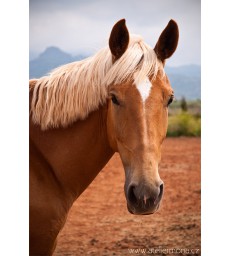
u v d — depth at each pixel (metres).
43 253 2.29
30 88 2.35
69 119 2.23
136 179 1.91
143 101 1.97
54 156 2.28
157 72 2.06
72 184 2.31
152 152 1.94
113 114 2.08
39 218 2.24
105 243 3.97
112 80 2.04
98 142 2.28
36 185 2.24
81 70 2.22
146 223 4.36
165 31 2.13
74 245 3.94
